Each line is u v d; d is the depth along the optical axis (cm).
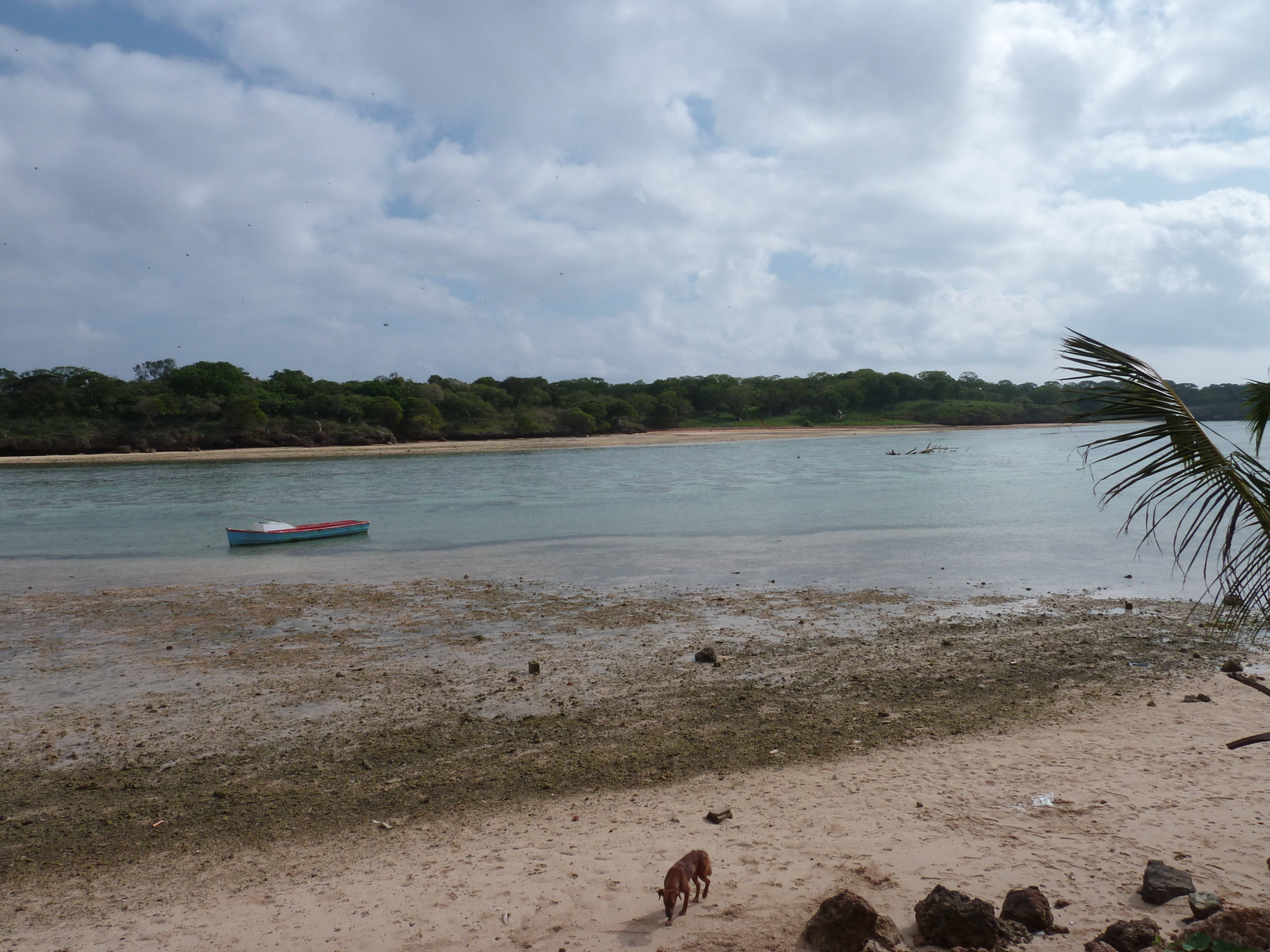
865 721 1039
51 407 11125
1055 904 583
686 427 16512
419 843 739
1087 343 547
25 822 805
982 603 1709
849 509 3450
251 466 7638
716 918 583
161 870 703
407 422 12700
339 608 1753
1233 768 841
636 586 1930
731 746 964
